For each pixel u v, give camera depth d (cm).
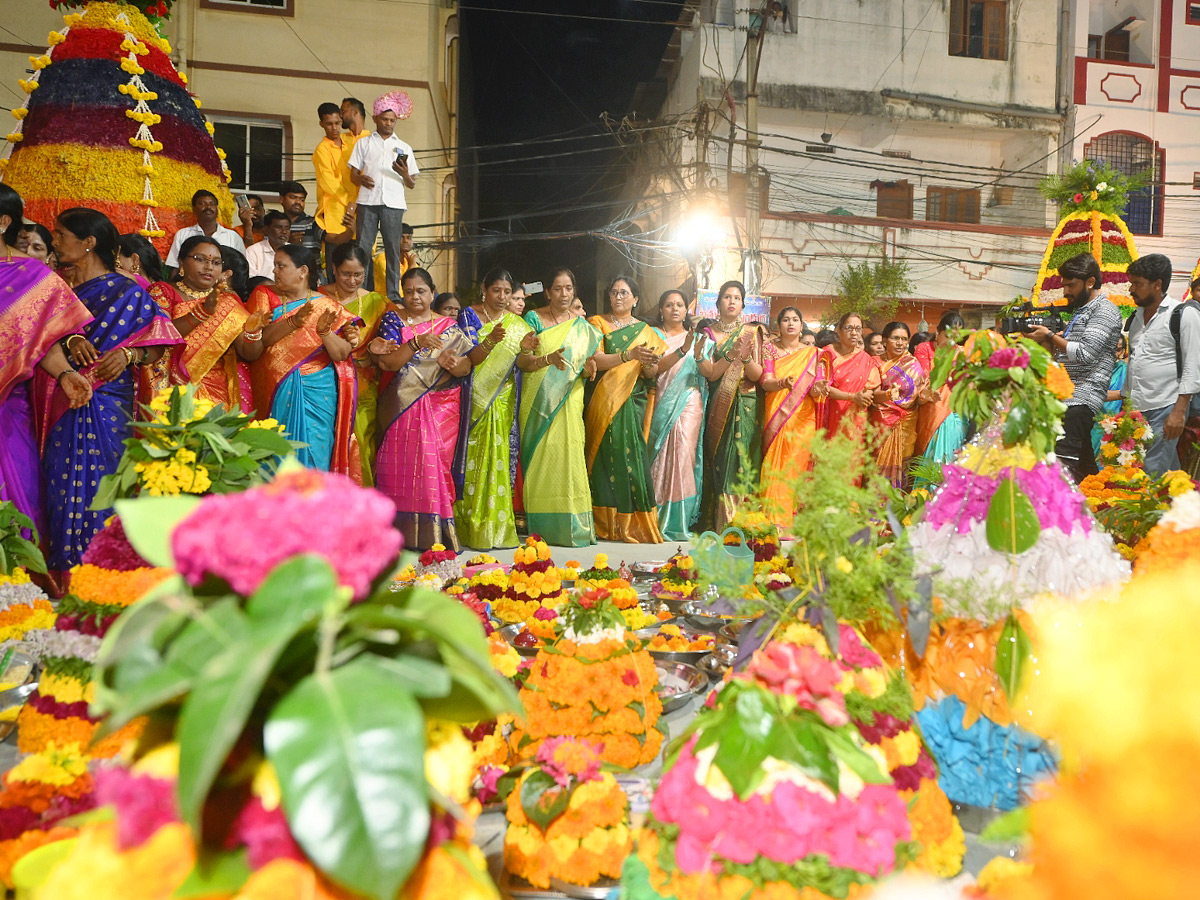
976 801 236
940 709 243
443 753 141
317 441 606
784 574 393
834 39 2331
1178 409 575
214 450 238
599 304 3238
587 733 256
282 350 598
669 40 2511
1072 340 545
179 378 559
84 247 493
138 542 133
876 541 246
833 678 166
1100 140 2411
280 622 118
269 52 1509
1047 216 2394
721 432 782
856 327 869
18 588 376
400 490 658
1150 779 94
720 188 2169
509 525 727
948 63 2381
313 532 126
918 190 2428
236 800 121
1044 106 2412
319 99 1530
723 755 158
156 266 597
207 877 116
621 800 208
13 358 452
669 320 817
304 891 114
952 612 245
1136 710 97
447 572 534
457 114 2019
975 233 2336
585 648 263
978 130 2417
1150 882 93
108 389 489
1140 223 2434
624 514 768
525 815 209
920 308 2372
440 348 656
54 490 479
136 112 652
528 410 740
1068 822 101
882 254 2302
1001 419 264
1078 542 248
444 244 1794
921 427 862
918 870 165
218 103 1491
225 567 123
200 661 117
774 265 2258
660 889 164
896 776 201
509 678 276
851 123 2367
